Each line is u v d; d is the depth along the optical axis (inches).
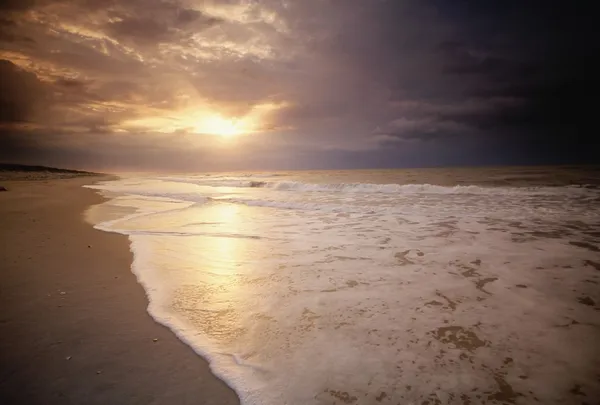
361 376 99.1
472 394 90.8
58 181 1255.5
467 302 148.9
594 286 163.6
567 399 88.5
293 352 112.3
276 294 161.3
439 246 242.7
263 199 558.6
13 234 288.7
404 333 123.4
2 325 130.0
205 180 1277.1
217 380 98.2
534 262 201.9
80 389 93.5
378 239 267.1
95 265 204.2
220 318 137.2
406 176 1231.5
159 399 90.0
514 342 116.1
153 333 124.8
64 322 132.3
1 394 90.9
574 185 675.4
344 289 166.6
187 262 211.8
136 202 540.4
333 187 765.9
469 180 909.8
